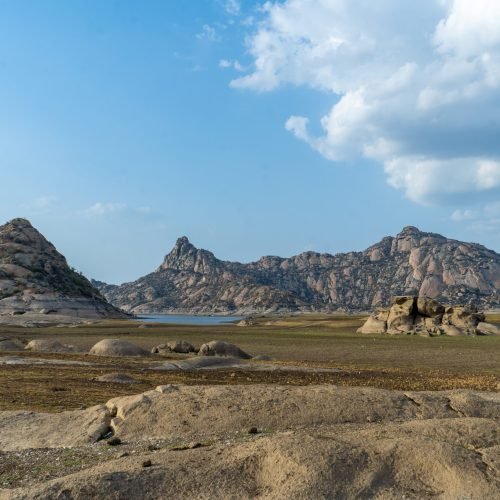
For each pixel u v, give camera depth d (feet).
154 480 36.09
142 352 178.91
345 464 37.29
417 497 34.94
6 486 39.55
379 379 115.96
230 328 443.73
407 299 369.71
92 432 53.21
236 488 35.76
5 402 73.41
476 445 43.73
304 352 205.36
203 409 56.80
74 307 614.75
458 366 155.63
